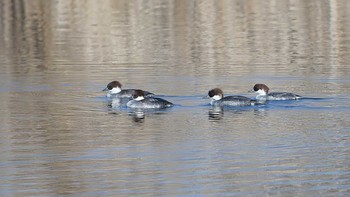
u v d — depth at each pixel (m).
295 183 20.03
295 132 24.67
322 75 33.38
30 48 42.16
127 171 21.03
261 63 36.50
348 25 48.31
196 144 23.50
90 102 29.16
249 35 45.25
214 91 28.25
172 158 22.16
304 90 30.33
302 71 34.38
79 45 42.66
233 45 41.91
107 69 35.41
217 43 42.66
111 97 29.72
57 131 25.14
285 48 40.88
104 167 21.41
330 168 21.16
